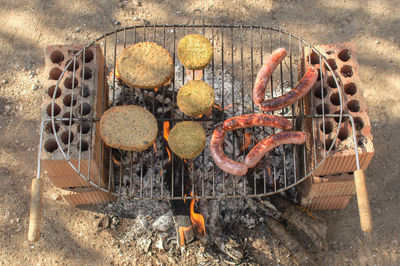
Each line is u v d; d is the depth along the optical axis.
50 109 0.85
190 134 0.82
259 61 1.20
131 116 0.82
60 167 0.83
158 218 1.02
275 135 0.81
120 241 1.01
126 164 1.00
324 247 0.98
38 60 1.20
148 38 1.23
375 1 1.28
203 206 0.97
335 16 1.26
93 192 0.96
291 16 1.26
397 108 1.15
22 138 1.11
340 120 0.80
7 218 1.03
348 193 0.94
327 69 0.89
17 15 1.25
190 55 0.87
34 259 1.00
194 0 1.28
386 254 1.01
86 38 1.23
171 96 1.02
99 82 0.88
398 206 1.05
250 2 1.28
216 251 0.98
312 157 0.84
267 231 1.01
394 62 1.21
